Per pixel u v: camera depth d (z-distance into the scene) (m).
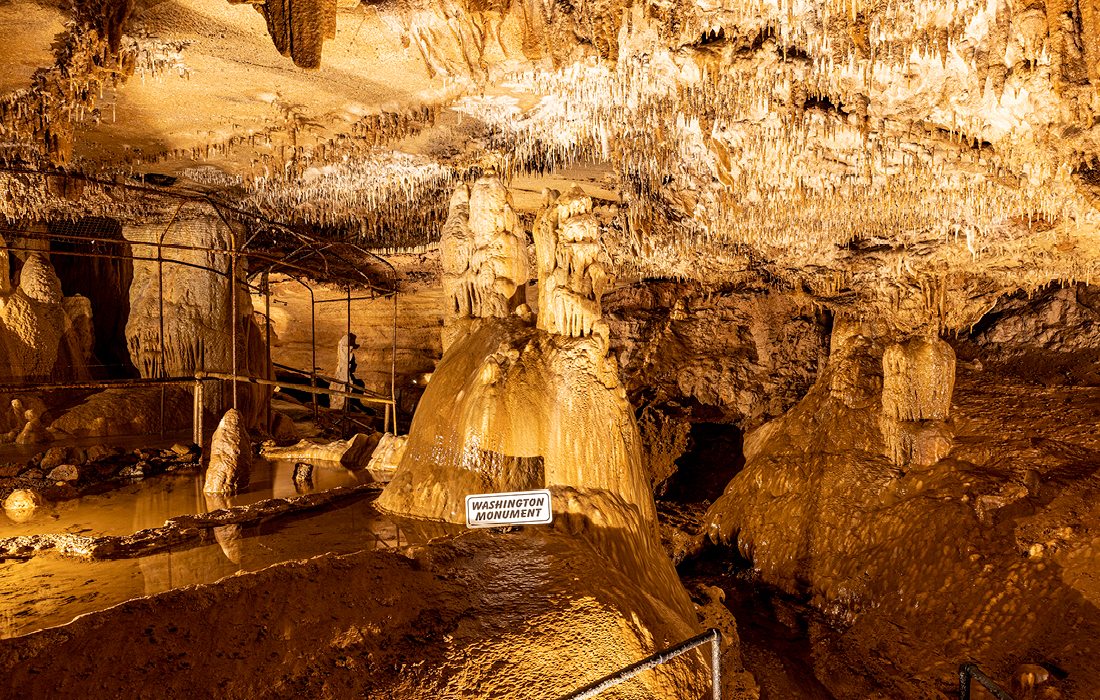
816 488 10.36
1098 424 9.51
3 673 2.27
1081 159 6.58
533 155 8.88
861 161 7.59
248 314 12.08
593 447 4.63
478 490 4.63
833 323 13.80
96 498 6.32
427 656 2.99
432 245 13.85
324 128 7.83
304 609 2.98
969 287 12.38
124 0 4.98
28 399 9.97
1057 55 4.82
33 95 6.28
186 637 2.67
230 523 5.19
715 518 11.63
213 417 10.92
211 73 6.28
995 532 8.12
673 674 3.45
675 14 5.10
